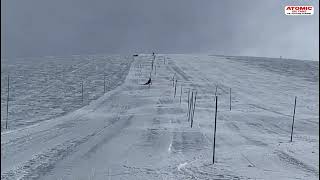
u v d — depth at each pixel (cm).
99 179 880
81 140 1504
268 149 1354
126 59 7119
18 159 1111
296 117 2811
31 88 4438
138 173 942
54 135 1692
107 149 1290
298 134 2064
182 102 3378
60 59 7362
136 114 2636
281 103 3716
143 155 1194
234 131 1978
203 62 7138
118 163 1058
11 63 6806
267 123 2461
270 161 1117
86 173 934
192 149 1345
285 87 4984
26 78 5159
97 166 1013
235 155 1216
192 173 953
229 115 2703
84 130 1862
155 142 1482
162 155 1205
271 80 5512
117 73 5484
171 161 1102
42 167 997
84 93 4044
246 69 6525
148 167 1012
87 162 1064
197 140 1570
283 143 1559
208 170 989
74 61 6931
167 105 3139
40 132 1853
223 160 1128
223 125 2211
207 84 4759
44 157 1137
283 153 1255
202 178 904
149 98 3594
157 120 2300
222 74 5800
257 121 2516
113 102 3388
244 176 930
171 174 939
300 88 4962
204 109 2966
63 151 1242
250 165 1061
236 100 3684
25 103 3544
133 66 6172
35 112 3070
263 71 6391
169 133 1755
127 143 1441
